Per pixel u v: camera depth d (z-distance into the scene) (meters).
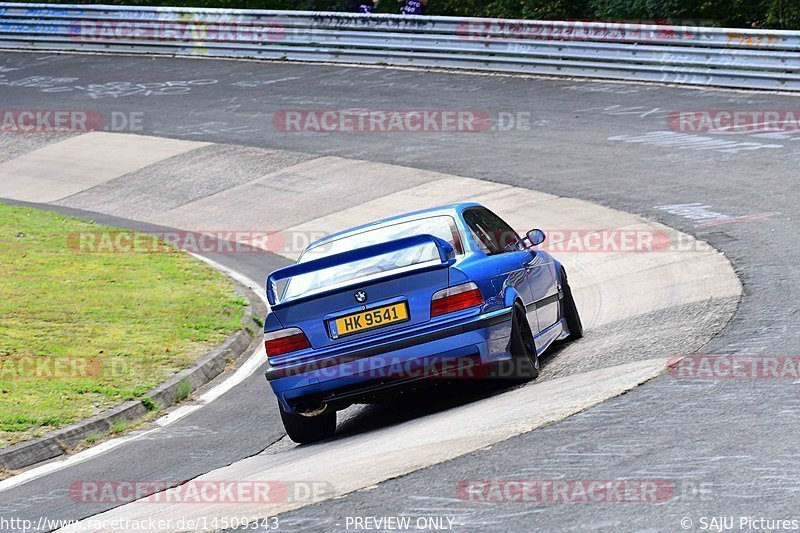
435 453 21.83
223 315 46.59
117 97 97.31
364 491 19.97
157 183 75.62
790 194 49.00
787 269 35.97
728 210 48.66
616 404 23.05
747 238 42.72
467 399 28.14
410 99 84.00
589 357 29.59
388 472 21.00
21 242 60.53
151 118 90.19
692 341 28.22
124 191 75.31
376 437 25.97
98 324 44.44
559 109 75.50
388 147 73.56
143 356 40.06
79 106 96.06
